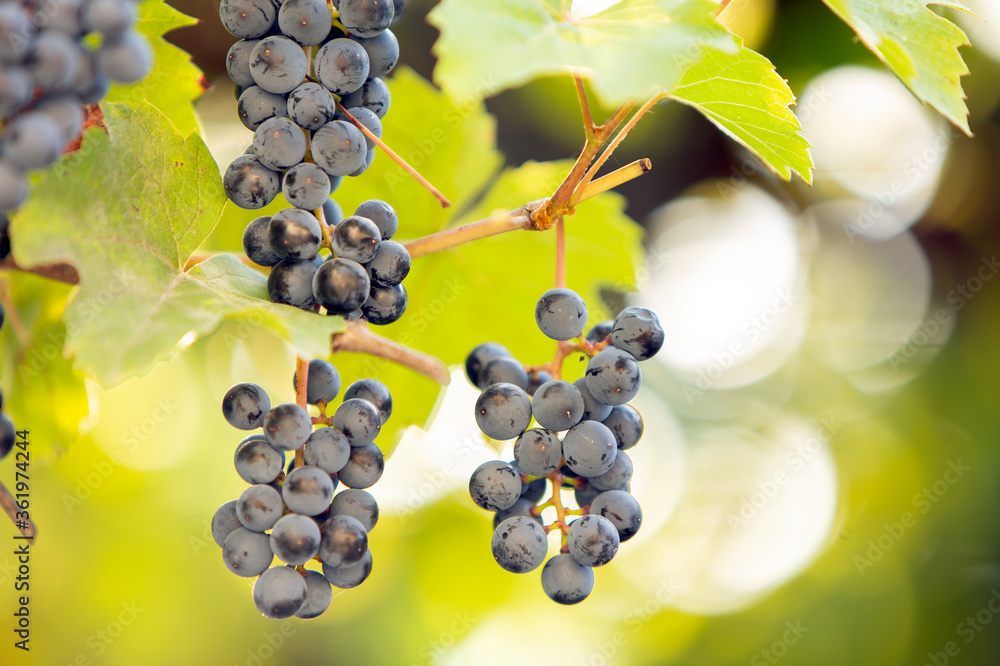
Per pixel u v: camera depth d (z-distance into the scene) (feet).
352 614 5.27
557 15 2.89
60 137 2.78
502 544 2.96
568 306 2.99
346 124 2.93
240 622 5.00
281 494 2.90
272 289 2.92
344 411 2.93
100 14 2.76
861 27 2.99
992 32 5.19
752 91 3.09
